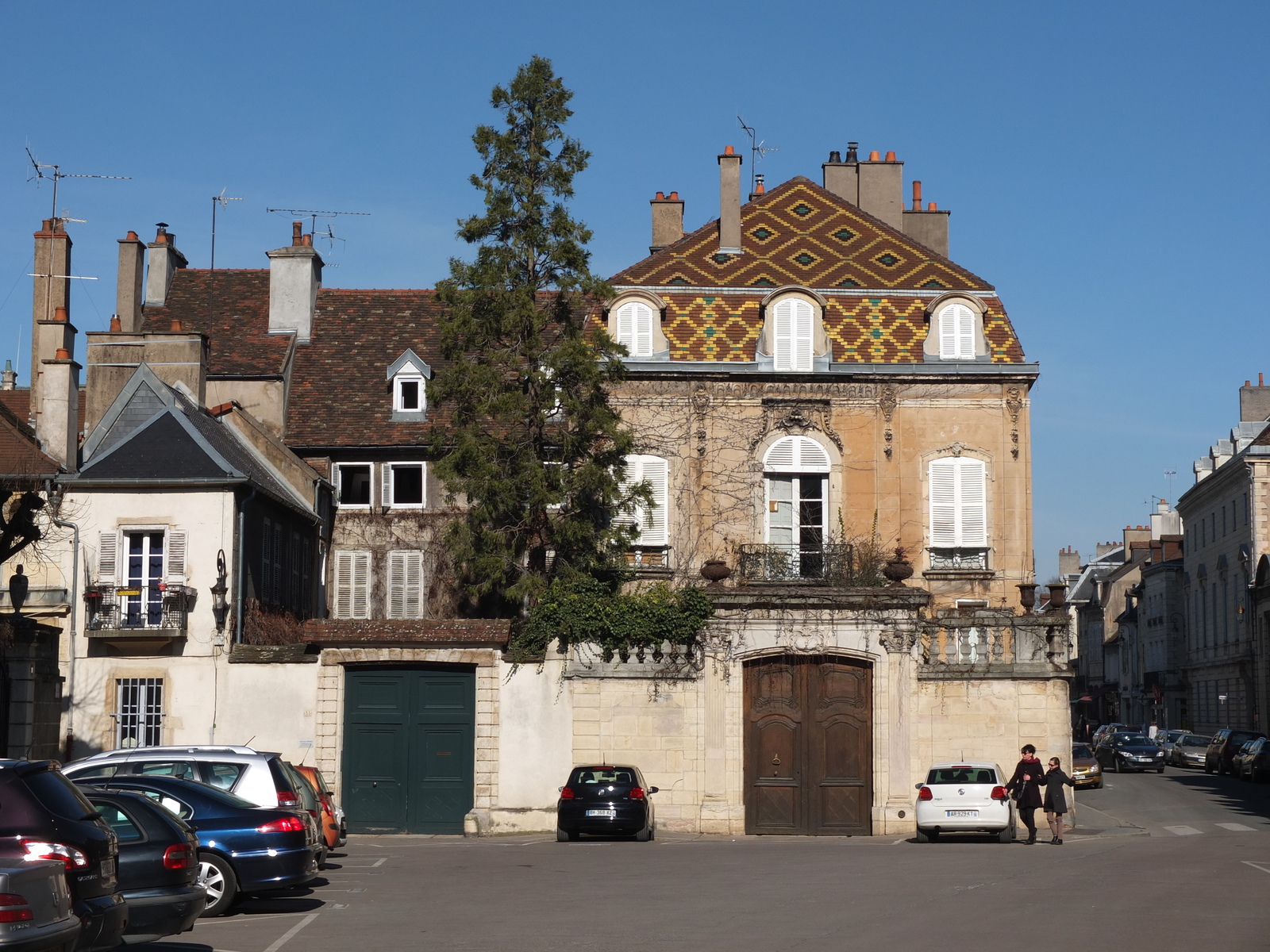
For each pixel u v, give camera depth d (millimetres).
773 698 31031
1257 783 48281
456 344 34781
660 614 30766
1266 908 16281
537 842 28344
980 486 38812
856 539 38469
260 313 44094
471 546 34125
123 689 31781
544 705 30906
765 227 43344
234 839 16719
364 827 30844
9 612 32406
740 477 38688
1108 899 17172
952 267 41594
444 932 14781
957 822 27109
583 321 38094
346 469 40219
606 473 34375
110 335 36781
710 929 14719
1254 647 69500
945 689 30953
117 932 11914
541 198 34938
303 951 13586
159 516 32406
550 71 35312
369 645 31156
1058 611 31578
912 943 13523
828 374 38875
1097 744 62438
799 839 29375
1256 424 80438
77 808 11969
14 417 34344
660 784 30609
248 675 31453
